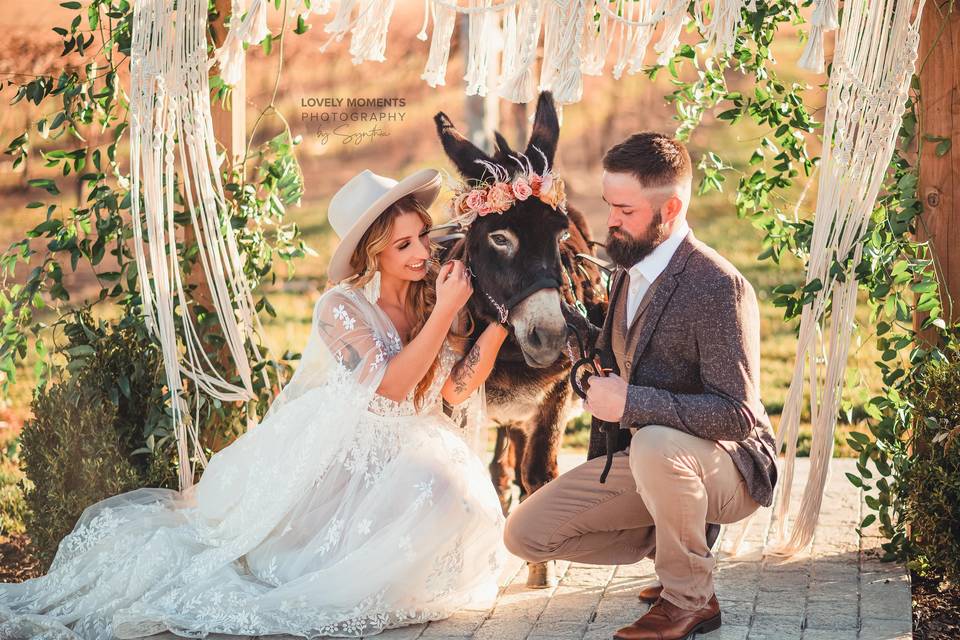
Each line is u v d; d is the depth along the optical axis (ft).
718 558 11.45
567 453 16.43
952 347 10.83
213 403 12.42
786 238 12.53
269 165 13.67
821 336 11.52
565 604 10.33
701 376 9.07
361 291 10.27
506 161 10.34
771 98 12.60
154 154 11.12
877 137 10.32
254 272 13.26
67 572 10.42
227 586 9.77
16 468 15.78
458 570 9.87
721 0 9.06
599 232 30.96
